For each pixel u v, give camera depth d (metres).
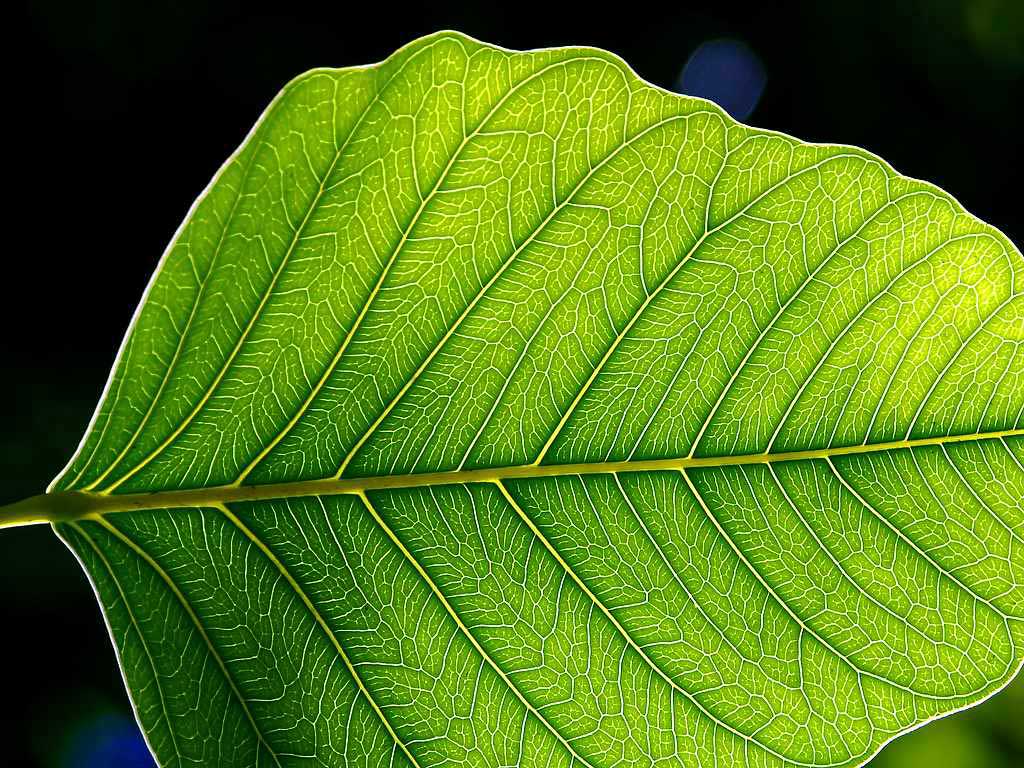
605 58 0.25
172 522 0.26
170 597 0.26
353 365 0.26
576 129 0.26
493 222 0.26
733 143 0.26
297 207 0.25
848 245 0.26
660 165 0.26
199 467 0.26
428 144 0.25
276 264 0.26
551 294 0.26
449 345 0.26
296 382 0.26
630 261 0.26
